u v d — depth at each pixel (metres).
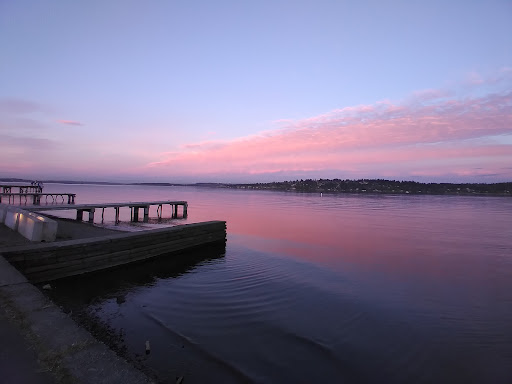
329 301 9.70
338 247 19.12
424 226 31.27
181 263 14.62
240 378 5.52
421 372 6.04
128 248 13.34
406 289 11.18
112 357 3.82
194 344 6.66
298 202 74.75
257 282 11.52
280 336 7.24
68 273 10.88
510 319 8.64
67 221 22.30
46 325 4.55
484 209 60.62
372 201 86.62
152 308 8.71
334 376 5.77
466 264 15.20
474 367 6.27
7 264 7.80
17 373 3.38
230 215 39.41
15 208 14.96
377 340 7.27
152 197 75.56
